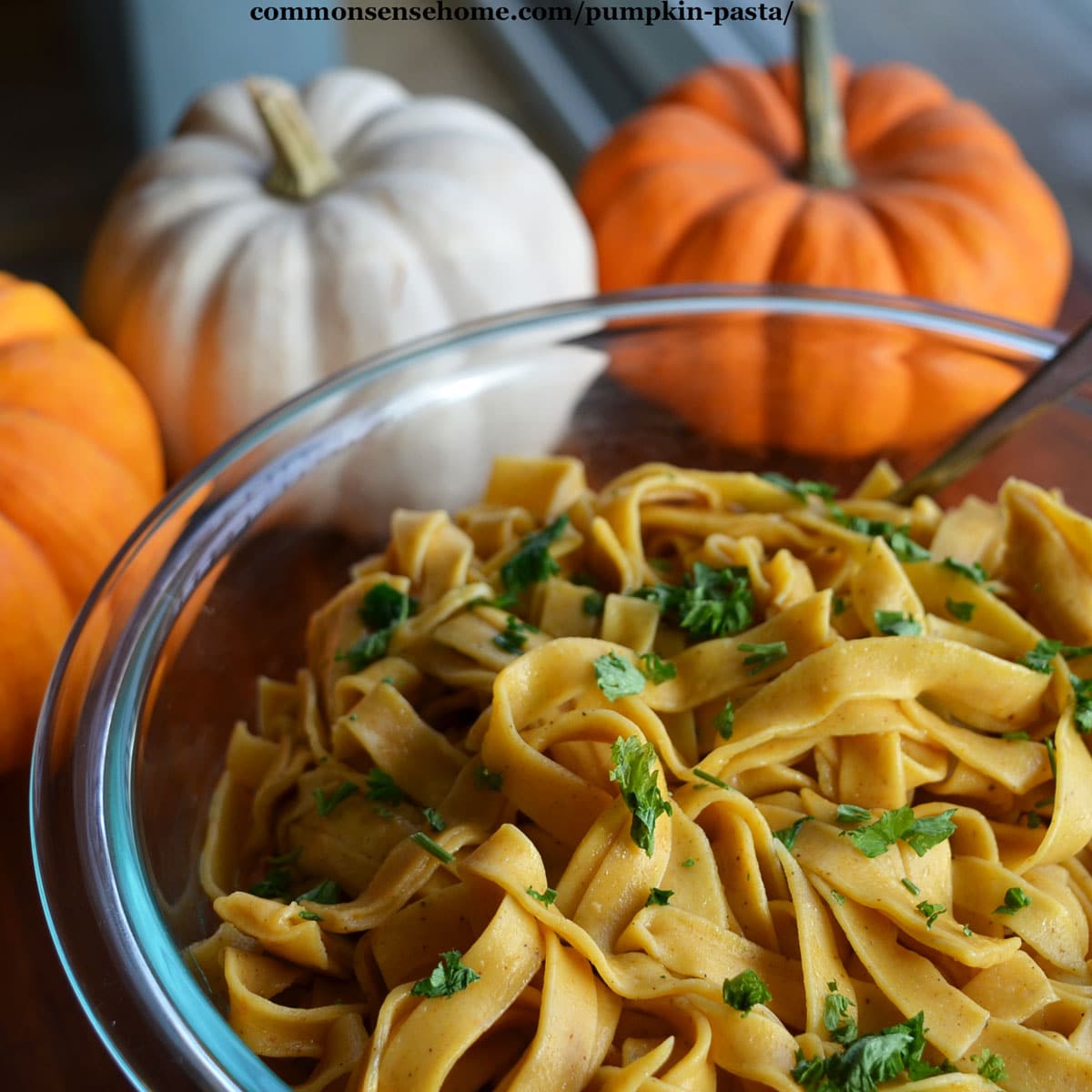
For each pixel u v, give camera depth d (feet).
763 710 0.90
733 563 0.98
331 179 1.20
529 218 1.20
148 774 0.91
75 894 0.83
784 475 1.11
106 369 1.14
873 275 1.20
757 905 0.86
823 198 1.23
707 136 1.28
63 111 1.60
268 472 1.00
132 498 1.11
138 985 0.81
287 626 1.04
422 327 1.16
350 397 1.02
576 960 0.84
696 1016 0.83
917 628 0.92
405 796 0.91
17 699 1.06
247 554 1.00
